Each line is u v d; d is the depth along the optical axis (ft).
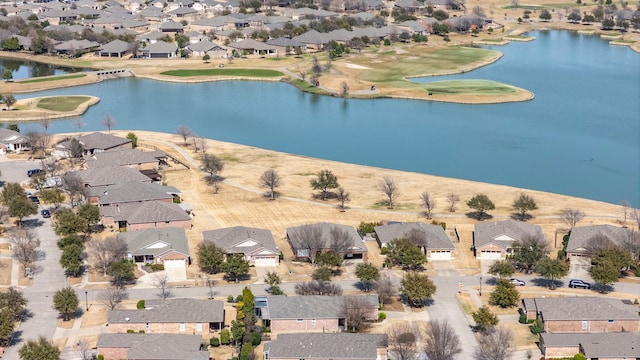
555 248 563.07
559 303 444.55
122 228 581.53
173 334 409.49
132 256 522.06
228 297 470.80
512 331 436.76
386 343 404.57
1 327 411.54
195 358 387.96
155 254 519.60
